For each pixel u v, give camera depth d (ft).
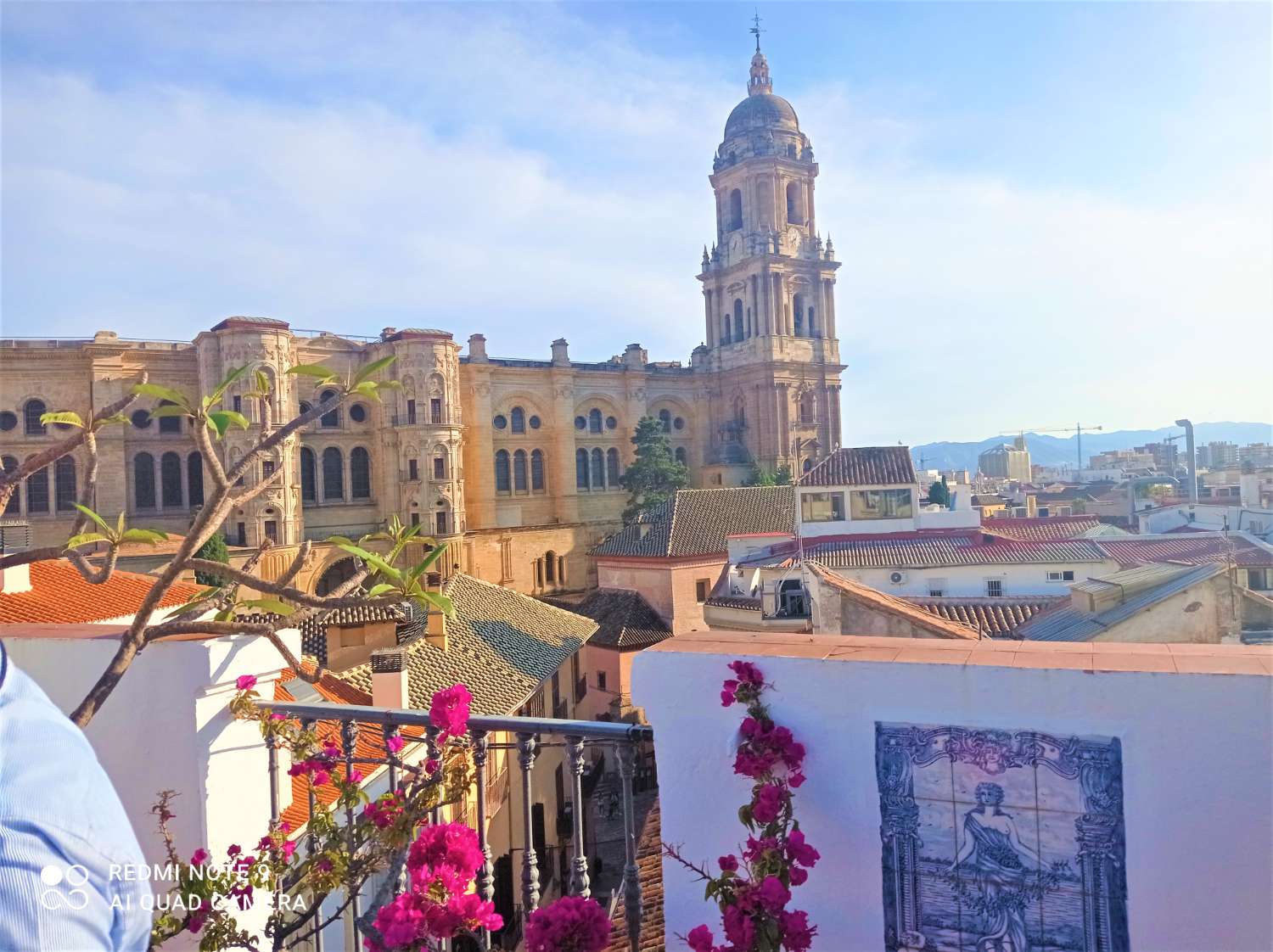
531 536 245.04
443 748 18.07
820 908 15.01
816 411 300.40
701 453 308.19
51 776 8.09
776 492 185.47
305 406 221.46
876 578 122.62
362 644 86.38
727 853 15.74
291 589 20.89
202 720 20.22
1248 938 12.55
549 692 110.01
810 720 14.98
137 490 202.08
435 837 14.56
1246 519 96.17
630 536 177.06
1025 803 13.73
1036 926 13.64
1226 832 12.64
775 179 302.45
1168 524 150.41
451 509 229.45
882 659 14.60
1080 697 13.39
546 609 126.62
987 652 14.78
